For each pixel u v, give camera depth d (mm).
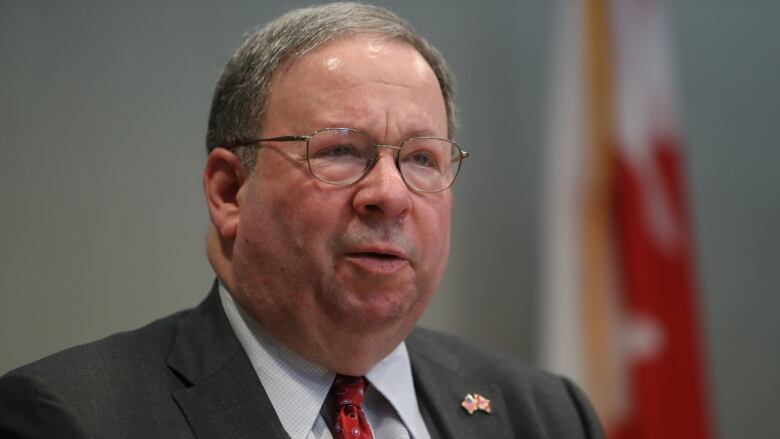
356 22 2484
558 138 5230
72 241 4762
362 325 2344
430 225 2439
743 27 6047
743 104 6008
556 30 5633
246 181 2461
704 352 5047
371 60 2396
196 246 4973
